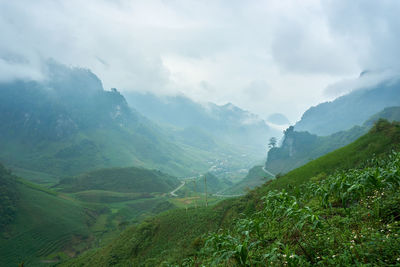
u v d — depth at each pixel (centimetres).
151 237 6888
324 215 1216
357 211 981
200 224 6544
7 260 11325
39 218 14825
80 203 19175
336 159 5731
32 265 11381
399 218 841
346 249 695
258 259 921
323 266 691
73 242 14012
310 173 5762
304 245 864
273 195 1222
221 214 6706
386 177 923
